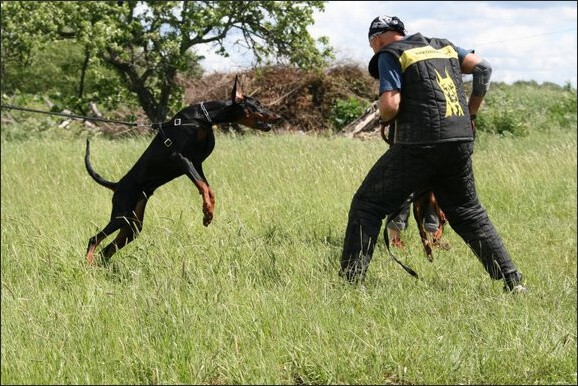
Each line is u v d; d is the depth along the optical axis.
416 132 5.38
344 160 10.47
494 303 5.01
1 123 19.95
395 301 4.89
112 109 22.27
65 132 20.42
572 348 4.24
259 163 10.77
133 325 4.39
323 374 3.94
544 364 4.07
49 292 5.10
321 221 7.60
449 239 7.39
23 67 24.81
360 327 4.43
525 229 7.97
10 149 13.45
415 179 5.53
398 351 4.12
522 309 4.88
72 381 3.80
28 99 23.36
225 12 20.77
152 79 22.69
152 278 5.27
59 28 20.91
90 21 20.61
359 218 5.60
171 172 6.07
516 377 3.97
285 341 4.17
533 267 6.34
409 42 5.48
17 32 20.42
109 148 13.36
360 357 4.04
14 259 6.05
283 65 22.41
